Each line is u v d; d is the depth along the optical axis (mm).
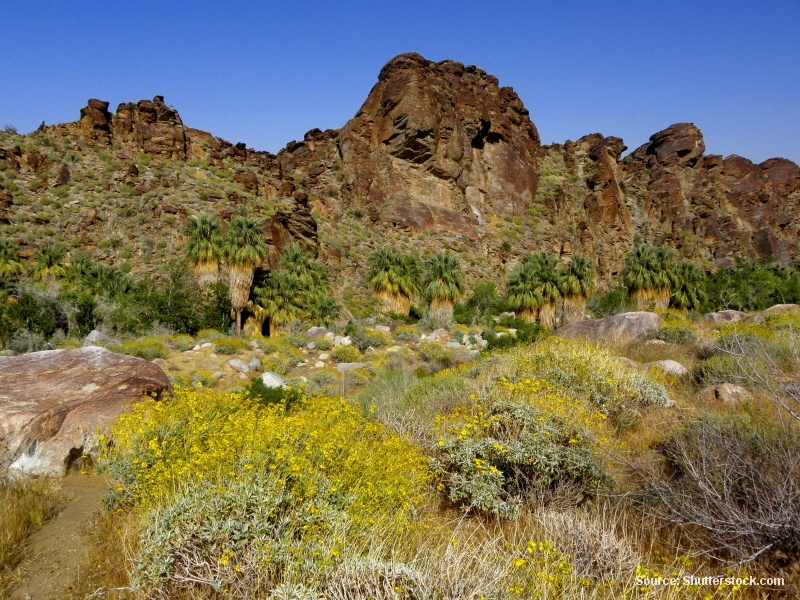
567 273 42031
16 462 5359
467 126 92562
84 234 47062
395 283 39938
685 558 3150
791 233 105938
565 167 110938
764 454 4160
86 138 60219
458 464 5090
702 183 112062
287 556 3029
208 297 34062
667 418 6797
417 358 23984
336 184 82062
